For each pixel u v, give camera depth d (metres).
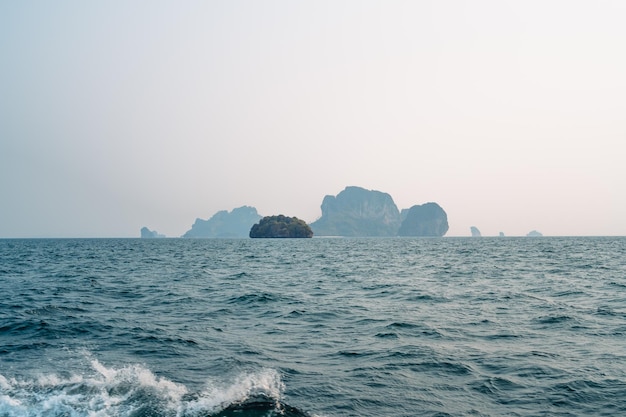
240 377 12.07
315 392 10.99
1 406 9.92
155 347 15.43
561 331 17.45
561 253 84.38
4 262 62.16
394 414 9.75
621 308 22.52
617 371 12.36
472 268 50.34
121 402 10.17
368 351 14.78
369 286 33.44
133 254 88.69
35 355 14.41
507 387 11.30
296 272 47.00
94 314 21.83
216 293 29.77
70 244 166.25
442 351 14.66
